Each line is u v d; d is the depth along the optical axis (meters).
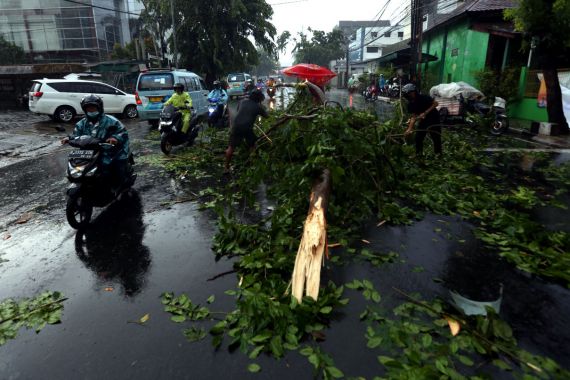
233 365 2.38
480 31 17.06
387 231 4.38
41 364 2.44
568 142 10.40
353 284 3.20
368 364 2.35
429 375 2.14
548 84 11.80
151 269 3.62
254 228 4.26
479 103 12.66
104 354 2.51
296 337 2.58
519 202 5.30
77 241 4.31
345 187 4.53
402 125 7.59
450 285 3.25
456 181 6.07
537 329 2.68
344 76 58.41
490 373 2.27
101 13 43.69
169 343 2.60
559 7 10.10
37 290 3.32
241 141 7.24
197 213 5.14
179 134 8.91
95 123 4.97
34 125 14.80
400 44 36.06
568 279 3.24
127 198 5.86
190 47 30.61
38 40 42.41
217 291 3.22
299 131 5.09
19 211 5.37
